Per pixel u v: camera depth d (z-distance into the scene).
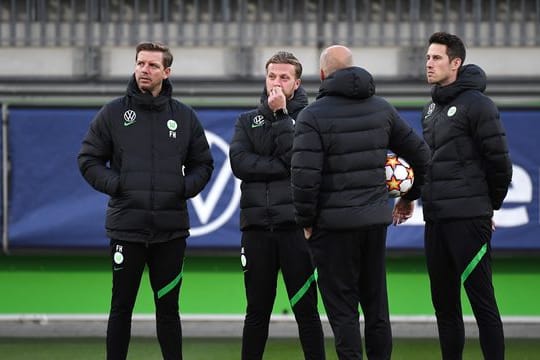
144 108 18.58
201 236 26.34
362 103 17.00
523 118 26.12
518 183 26.12
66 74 29.08
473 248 18.62
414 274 26.72
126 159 18.33
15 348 23.75
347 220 16.64
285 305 26.48
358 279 17.19
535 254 26.16
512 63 29.00
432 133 19.05
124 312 18.47
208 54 29.16
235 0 30.70
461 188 18.59
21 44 29.08
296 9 30.42
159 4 30.23
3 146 26.34
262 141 18.64
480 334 18.69
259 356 18.84
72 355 22.78
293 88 18.73
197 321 26.48
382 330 17.11
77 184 26.44
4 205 26.34
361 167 16.78
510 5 29.77
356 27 30.12
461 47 18.88
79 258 26.84
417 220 26.20
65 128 26.42
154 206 18.28
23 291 26.83
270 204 18.38
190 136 18.92
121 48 29.16
